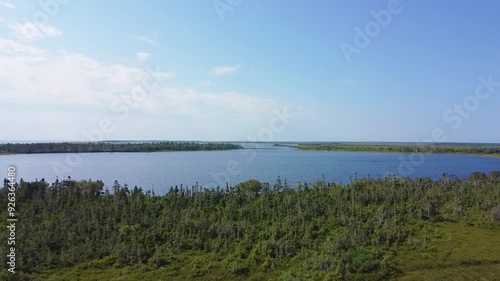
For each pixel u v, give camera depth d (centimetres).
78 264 4850
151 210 6394
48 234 5234
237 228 5891
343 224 6094
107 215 6047
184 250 5375
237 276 4731
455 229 6181
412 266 4903
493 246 5484
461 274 4669
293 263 5047
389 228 5900
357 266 4803
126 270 4784
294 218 6156
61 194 6606
